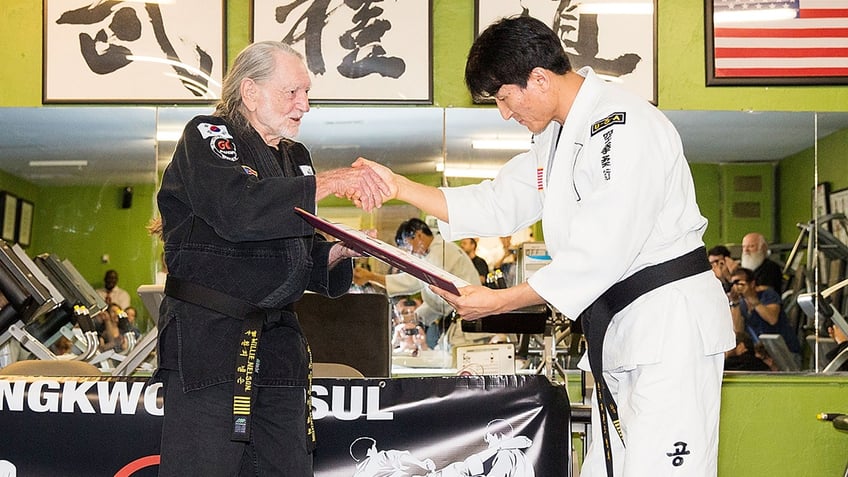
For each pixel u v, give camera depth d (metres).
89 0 4.97
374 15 4.93
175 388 2.14
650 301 2.31
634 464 2.25
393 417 2.48
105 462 2.42
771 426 4.81
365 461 2.47
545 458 2.48
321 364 3.33
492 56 2.40
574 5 4.92
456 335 4.77
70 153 4.96
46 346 4.83
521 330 3.15
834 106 5.00
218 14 4.96
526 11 4.91
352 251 2.47
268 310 2.21
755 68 4.97
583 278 2.28
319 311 3.92
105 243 4.91
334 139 4.96
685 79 4.99
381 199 2.76
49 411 2.44
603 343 2.39
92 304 4.87
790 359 4.85
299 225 2.12
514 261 4.78
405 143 4.96
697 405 2.27
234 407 2.10
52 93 4.94
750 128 4.99
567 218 2.44
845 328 4.85
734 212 4.96
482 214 2.82
